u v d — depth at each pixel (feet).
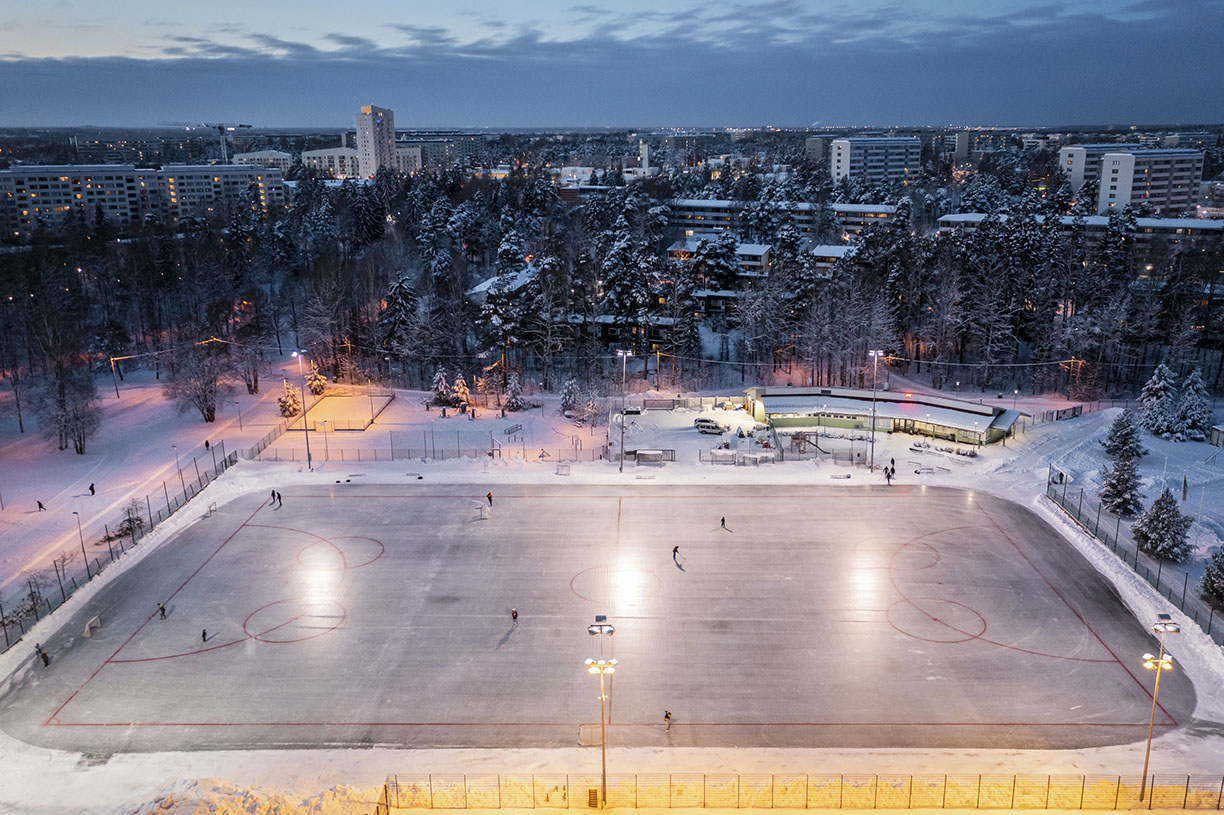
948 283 360.69
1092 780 121.39
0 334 349.82
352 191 586.45
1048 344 352.49
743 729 134.51
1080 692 143.13
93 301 438.81
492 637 160.97
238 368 349.00
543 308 367.86
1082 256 394.11
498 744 131.54
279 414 315.37
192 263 448.24
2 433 289.33
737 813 115.55
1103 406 316.81
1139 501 211.61
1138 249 452.35
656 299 373.81
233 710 139.64
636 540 203.21
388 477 247.50
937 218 632.38
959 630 162.30
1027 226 391.65
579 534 206.90
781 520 214.69
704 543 201.46
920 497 230.07
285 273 491.72
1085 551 194.59
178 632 163.02
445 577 184.85
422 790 120.67
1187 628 160.15
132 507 210.18
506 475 248.52
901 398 305.73
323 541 203.41
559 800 118.73
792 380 363.15
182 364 323.37
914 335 378.32
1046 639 159.12
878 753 128.47
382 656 154.92
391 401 334.03
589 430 294.66
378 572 187.42
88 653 155.84
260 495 233.76
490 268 515.50
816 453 270.67
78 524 214.48
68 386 280.92
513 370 362.53
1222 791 117.60
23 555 197.36
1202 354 361.10
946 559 192.34
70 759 127.95
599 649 156.87
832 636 160.45
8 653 155.12
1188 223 509.76
